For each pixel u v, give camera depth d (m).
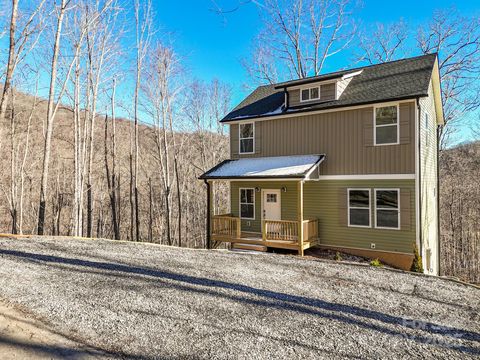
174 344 3.80
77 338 3.81
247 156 15.09
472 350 3.96
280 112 13.71
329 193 12.50
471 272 21.45
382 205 11.35
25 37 14.58
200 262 8.05
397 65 13.60
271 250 12.95
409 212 10.80
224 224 13.59
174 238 28.02
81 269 6.72
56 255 7.84
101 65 21.19
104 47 19.89
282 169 12.18
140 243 10.68
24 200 28.92
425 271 11.06
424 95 10.41
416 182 10.68
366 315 4.98
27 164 27.16
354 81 13.67
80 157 18.69
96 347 3.64
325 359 3.63
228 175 12.99
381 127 11.39
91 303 4.91
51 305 4.73
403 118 10.96
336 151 12.40
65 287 5.57
